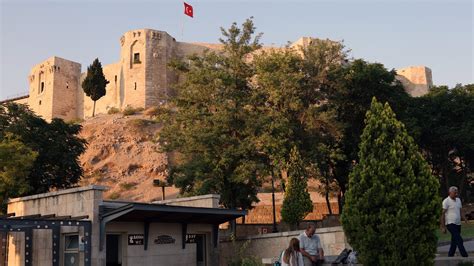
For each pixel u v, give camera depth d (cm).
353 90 4078
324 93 4056
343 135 3841
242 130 3055
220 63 3331
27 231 1920
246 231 3381
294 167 2755
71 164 4156
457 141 4719
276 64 3672
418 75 9431
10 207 2053
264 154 3195
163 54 9575
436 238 1198
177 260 1977
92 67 9675
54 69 10388
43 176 3972
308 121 3600
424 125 4688
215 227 2167
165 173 7425
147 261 1853
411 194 1185
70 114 10525
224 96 3069
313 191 5462
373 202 1208
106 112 9756
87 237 1645
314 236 1273
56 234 1802
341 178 4103
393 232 1169
